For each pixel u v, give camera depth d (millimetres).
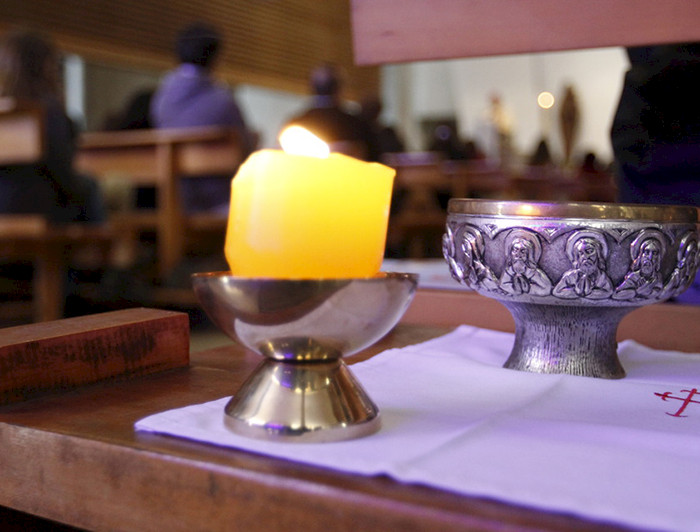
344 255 474
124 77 7547
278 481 421
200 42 3525
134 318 650
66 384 589
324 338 468
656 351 736
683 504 397
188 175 3398
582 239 571
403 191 5086
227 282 455
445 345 732
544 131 9891
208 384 614
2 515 574
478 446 465
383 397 567
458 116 10227
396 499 402
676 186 939
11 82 2598
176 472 447
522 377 614
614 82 9555
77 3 6574
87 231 2438
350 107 9656
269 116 9617
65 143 2688
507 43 785
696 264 604
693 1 724
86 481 477
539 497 396
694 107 899
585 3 757
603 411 542
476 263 607
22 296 3102
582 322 624
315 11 9062
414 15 818
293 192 467
